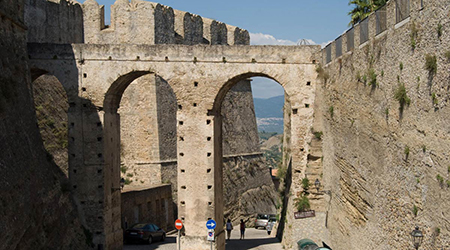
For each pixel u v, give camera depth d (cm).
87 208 4012
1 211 2647
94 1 6294
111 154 4134
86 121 4041
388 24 2516
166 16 6400
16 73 3378
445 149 1959
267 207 8194
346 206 3228
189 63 3984
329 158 3672
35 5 5469
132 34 6209
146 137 6191
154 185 5900
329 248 3494
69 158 4050
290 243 3900
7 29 3341
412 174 2245
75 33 6128
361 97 2923
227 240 4838
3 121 2986
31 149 3362
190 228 3978
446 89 1945
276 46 3962
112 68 4019
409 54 2267
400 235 2366
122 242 4256
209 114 3994
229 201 7106
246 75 4041
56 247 3331
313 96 3947
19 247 2794
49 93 5338
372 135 2741
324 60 3803
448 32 1931
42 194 3334
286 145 5356
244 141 8006
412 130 2239
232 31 7994
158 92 6266
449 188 1933
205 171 3969
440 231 1998
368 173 2806
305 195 3909
